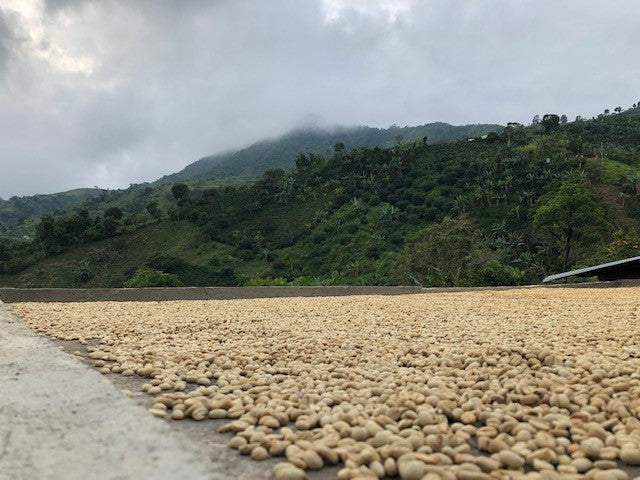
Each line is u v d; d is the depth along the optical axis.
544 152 78.00
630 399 2.70
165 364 3.71
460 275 31.12
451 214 68.44
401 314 7.30
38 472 1.44
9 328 3.86
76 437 1.67
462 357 3.73
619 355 3.70
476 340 4.57
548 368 3.34
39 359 2.72
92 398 2.06
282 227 80.19
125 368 3.64
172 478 1.41
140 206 137.12
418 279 32.62
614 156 76.06
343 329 5.70
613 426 2.35
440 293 13.96
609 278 16.27
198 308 8.81
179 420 2.55
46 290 11.82
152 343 4.80
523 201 66.00
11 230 132.00
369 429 2.19
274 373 3.59
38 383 2.26
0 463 1.49
